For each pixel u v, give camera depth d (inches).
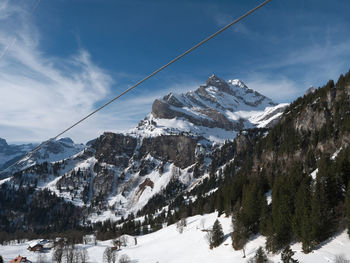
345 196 3036.4
